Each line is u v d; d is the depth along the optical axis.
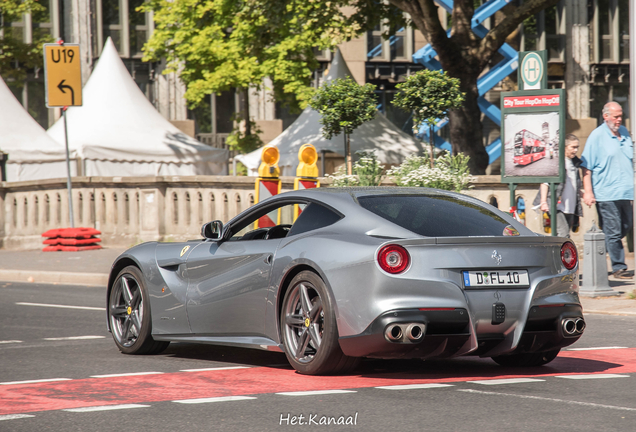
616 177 15.20
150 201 24.48
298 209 8.76
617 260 15.58
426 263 6.96
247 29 29.84
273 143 31.95
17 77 42.81
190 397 6.58
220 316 8.29
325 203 7.82
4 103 30.80
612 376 7.51
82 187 25.80
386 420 5.71
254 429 5.49
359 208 7.56
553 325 7.41
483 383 7.12
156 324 8.91
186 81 35.06
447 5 34.31
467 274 7.04
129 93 33.28
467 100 26.78
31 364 8.43
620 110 15.15
